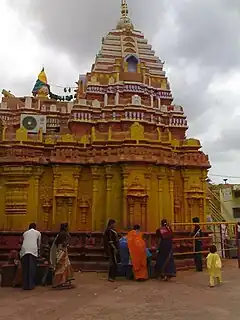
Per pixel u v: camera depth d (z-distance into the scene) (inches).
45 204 821.9
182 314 308.8
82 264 582.2
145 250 507.2
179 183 885.2
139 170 801.6
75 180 826.8
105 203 815.1
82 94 1148.5
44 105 1393.9
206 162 888.9
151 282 478.0
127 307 335.9
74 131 950.4
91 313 313.7
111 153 821.9
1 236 590.2
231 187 1593.3
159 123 1019.9
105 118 968.3
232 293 402.6
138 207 792.9
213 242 818.8
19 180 821.9
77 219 819.4
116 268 497.7
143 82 1063.0
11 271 458.9
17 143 839.1
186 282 478.3
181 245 622.5
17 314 312.5
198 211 875.4
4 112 1339.8
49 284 462.0
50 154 857.5
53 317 301.7
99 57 1120.2
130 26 1242.6
